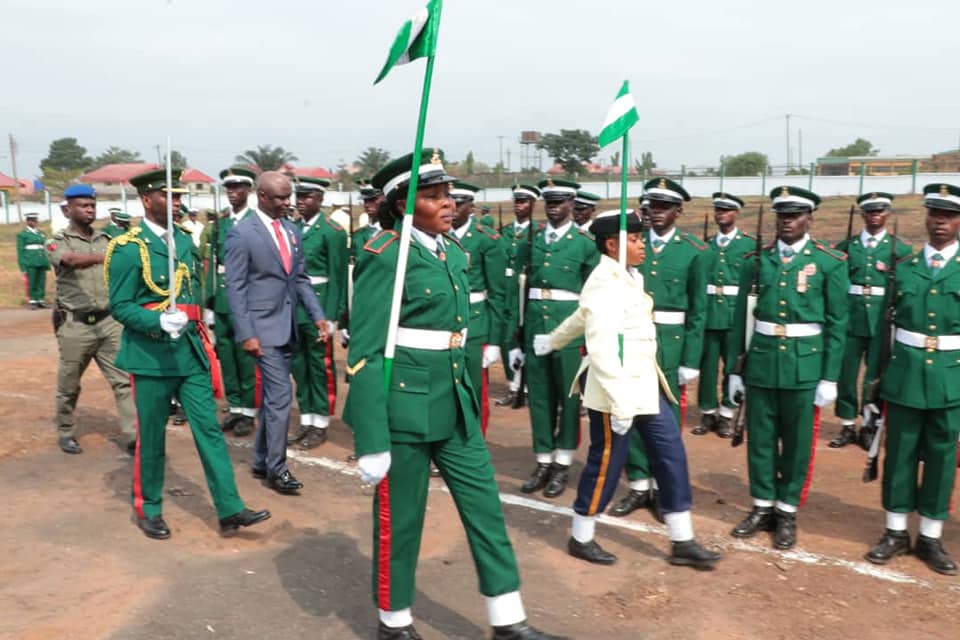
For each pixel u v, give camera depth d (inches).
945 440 177.5
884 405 187.5
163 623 147.3
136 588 160.9
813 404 189.8
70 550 179.2
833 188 1154.0
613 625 151.9
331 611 154.3
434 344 133.7
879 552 181.9
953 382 175.2
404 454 133.7
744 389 199.3
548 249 223.8
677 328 225.8
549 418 226.1
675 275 222.5
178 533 190.4
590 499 177.0
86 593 158.4
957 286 174.9
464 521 138.9
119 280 179.6
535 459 260.4
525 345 231.3
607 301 168.9
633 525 203.6
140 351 183.0
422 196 134.0
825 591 167.2
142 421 185.5
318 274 275.4
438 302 132.7
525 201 370.6
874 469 192.2
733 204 312.3
